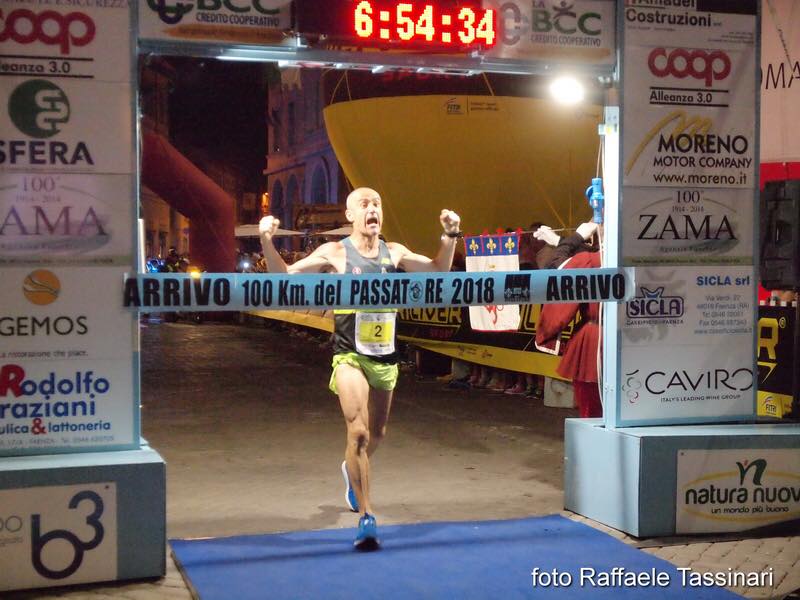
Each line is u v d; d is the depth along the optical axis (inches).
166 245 1977.1
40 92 184.2
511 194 664.4
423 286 205.3
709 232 227.5
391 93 658.8
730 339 230.4
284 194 1891.0
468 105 647.8
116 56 187.9
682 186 225.0
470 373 486.0
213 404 425.1
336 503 245.6
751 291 231.1
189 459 302.7
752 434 216.8
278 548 200.2
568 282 215.0
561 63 216.8
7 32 182.5
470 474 279.3
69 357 187.8
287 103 1846.7
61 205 186.1
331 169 1635.1
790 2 349.1
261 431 355.3
